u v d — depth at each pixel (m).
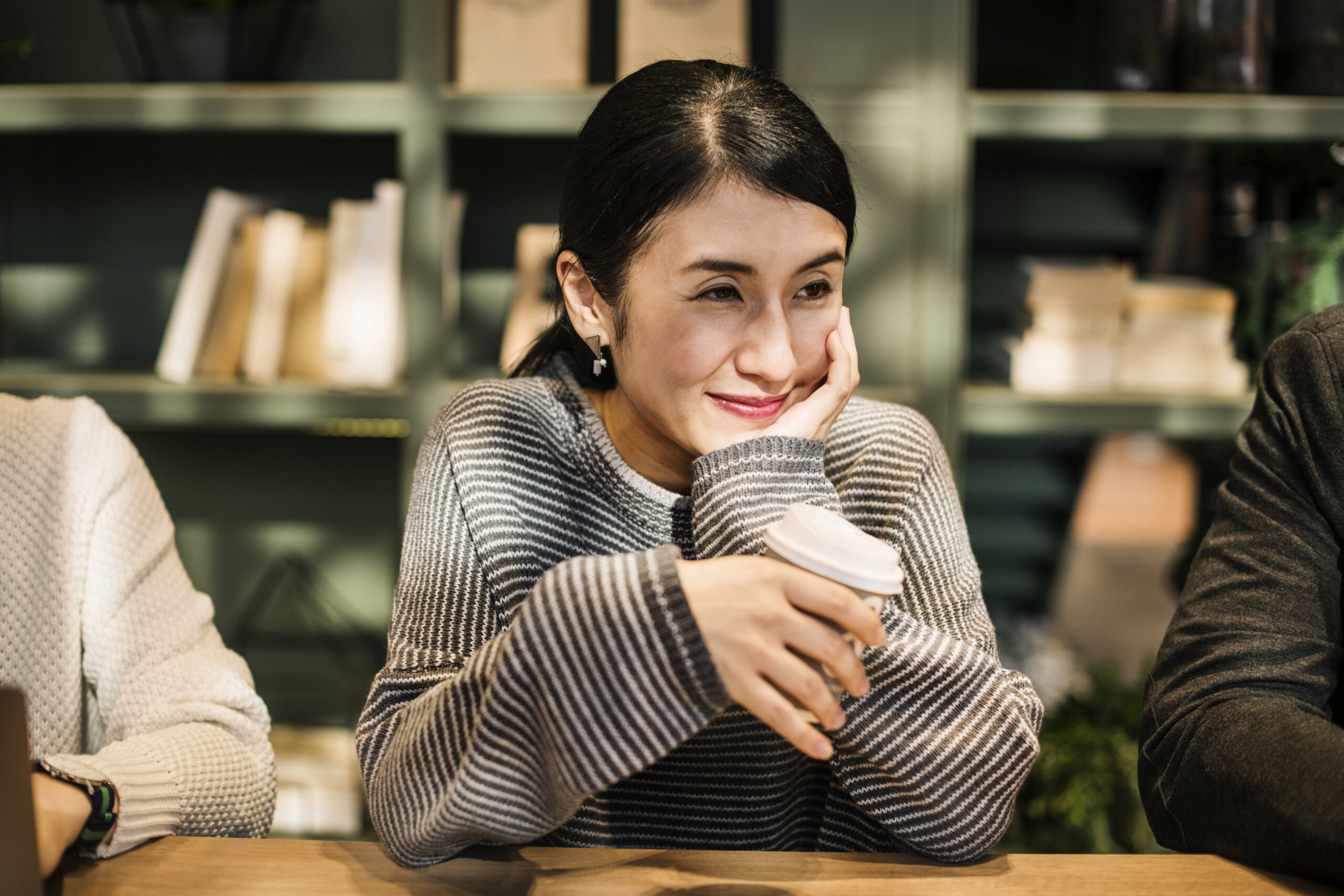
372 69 2.03
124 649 0.94
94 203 2.11
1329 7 1.71
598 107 0.81
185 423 1.82
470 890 0.66
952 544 0.93
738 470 0.76
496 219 2.10
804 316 0.79
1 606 0.93
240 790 0.86
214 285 1.86
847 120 1.72
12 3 2.02
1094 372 1.84
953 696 0.75
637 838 0.90
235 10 1.78
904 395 1.76
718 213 0.73
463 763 0.67
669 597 0.63
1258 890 0.67
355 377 1.84
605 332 0.83
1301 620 0.86
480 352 2.13
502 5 1.76
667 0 1.75
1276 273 1.81
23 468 0.96
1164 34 1.73
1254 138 1.73
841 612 0.61
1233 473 0.95
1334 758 0.71
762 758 0.89
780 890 0.66
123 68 2.03
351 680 2.21
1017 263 2.26
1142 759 0.87
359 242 1.84
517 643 0.65
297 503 2.21
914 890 0.67
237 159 2.10
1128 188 2.23
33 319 2.14
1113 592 3.63
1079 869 0.70
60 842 0.68
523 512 0.89
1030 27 2.10
